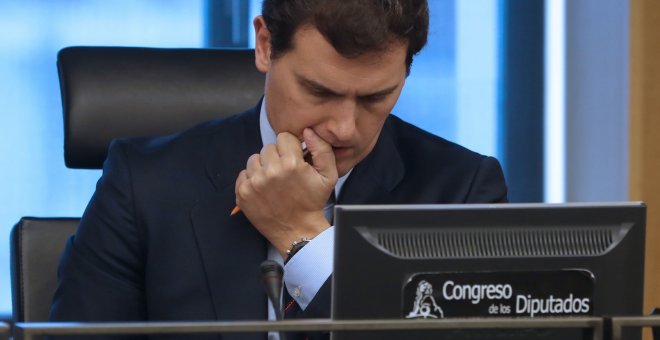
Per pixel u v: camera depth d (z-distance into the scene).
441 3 11.70
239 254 4.98
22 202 11.37
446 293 3.65
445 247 3.65
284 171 4.78
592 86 11.33
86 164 5.87
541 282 3.72
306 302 4.75
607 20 11.11
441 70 11.73
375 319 3.61
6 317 11.27
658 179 10.49
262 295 4.91
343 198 5.12
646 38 10.40
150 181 5.09
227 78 5.91
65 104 5.80
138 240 5.04
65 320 4.98
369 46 4.37
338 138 4.66
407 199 5.15
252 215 4.88
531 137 11.77
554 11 11.70
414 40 4.58
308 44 4.49
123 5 11.40
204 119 5.87
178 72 5.89
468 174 5.27
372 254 3.62
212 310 4.90
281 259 5.02
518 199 11.78
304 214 4.86
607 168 11.15
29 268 5.72
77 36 11.37
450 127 11.75
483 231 3.69
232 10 11.52
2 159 11.34
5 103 11.33
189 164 5.16
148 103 5.83
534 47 11.73
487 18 11.73
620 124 10.98
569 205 3.75
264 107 5.25
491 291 3.67
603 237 3.77
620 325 3.59
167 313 4.93
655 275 10.45
